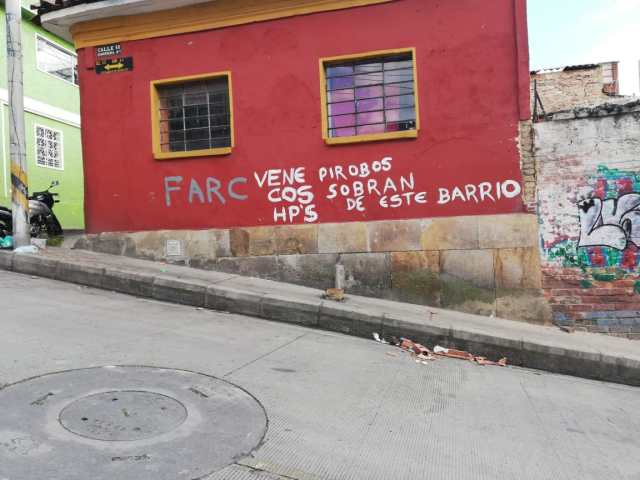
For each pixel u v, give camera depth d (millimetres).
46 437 2816
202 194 7477
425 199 6730
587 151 6242
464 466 3051
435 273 6660
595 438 3648
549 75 13602
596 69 13359
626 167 6133
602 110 6184
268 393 3826
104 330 4973
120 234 7746
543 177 6375
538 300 6355
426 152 6723
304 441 3141
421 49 6730
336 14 6984
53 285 6633
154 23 7582
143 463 2645
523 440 3498
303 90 7102
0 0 12727
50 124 14352
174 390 3648
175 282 6480
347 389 4125
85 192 7941
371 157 6891
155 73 7633
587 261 6258
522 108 6418
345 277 6934
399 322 5723
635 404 4535
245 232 7281
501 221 6457
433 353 5469
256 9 7207
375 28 6867
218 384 3873
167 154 7555
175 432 3021
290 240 7129
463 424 3680
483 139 6559
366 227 6871
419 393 4227
